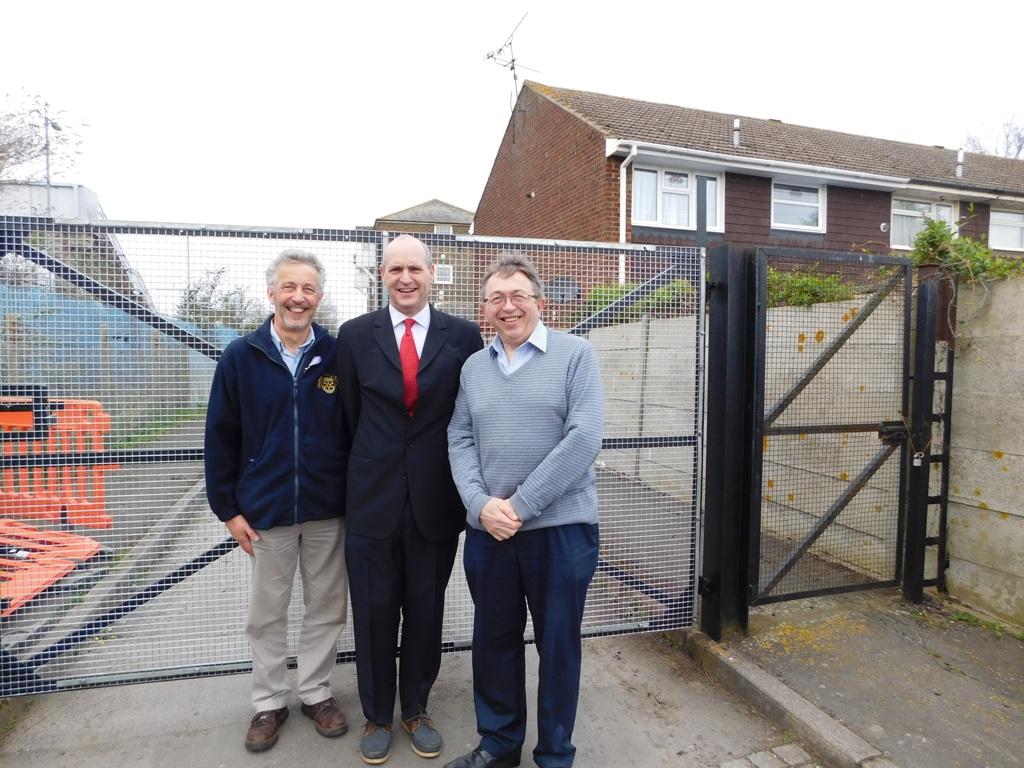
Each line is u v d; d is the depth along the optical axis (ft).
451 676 9.74
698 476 10.16
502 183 52.60
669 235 40.06
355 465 7.50
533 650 10.49
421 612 7.73
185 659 8.82
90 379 8.17
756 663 9.57
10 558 8.23
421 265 7.34
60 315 8.02
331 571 8.09
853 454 12.12
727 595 10.34
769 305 12.56
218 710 8.69
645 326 9.85
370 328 7.51
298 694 8.82
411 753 7.86
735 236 41.37
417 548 7.57
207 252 8.34
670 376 10.03
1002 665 9.64
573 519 6.95
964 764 7.47
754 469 10.17
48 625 8.36
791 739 8.25
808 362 12.09
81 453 8.24
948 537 11.89
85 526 8.39
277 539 7.73
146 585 8.61
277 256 7.56
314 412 7.69
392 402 7.35
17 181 28.58
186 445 8.52
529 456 6.89
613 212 37.88
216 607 8.91
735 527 10.34
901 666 9.59
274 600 7.89
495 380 7.09
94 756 7.71
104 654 8.55
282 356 7.59
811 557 12.23
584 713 8.75
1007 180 48.88
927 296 11.32
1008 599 10.87
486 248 9.24
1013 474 10.71
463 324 7.93
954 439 11.72
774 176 41.55
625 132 39.37
